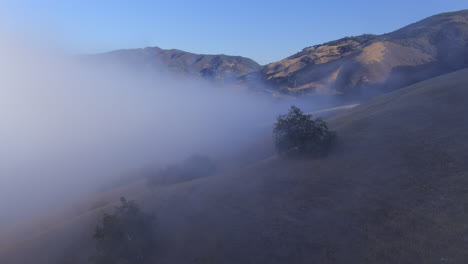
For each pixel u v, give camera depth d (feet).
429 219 38.68
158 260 44.98
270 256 41.11
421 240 35.86
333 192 51.44
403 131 67.87
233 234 47.09
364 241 38.88
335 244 39.91
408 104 85.05
